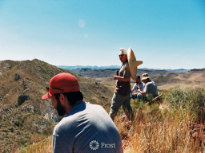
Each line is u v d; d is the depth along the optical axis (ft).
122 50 11.36
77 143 3.57
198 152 6.11
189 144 6.63
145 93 15.52
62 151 3.66
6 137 133.28
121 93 11.16
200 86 11.76
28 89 252.62
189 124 7.85
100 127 3.72
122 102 11.59
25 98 232.94
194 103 10.32
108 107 14.53
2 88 280.10
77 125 3.71
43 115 202.90
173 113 10.10
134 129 9.42
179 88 12.40
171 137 7.11
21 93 244.42
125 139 9.06
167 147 6.69
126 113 11.33
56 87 4.35
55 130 3.84
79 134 3.59
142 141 7.47
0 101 236.02
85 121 3.76
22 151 10.97
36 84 278.87
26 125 177.37
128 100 11.87
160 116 10.28
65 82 4.32
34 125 177.37
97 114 4.01
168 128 7.88
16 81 295.28
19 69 330.54
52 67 399.65
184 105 10.80
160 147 6.91
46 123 185.06
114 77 11.12
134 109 12.72
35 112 206.08
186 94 11.57
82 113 3.93
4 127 166.09
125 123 10.27
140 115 10.78
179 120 8.64
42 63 386.32
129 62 10.55
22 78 303.68
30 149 10.82
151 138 7.50
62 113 4.58
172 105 11.68
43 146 10.78
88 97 341.82
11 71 332.60
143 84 19.35
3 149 65.21
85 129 3.64
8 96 247.70
